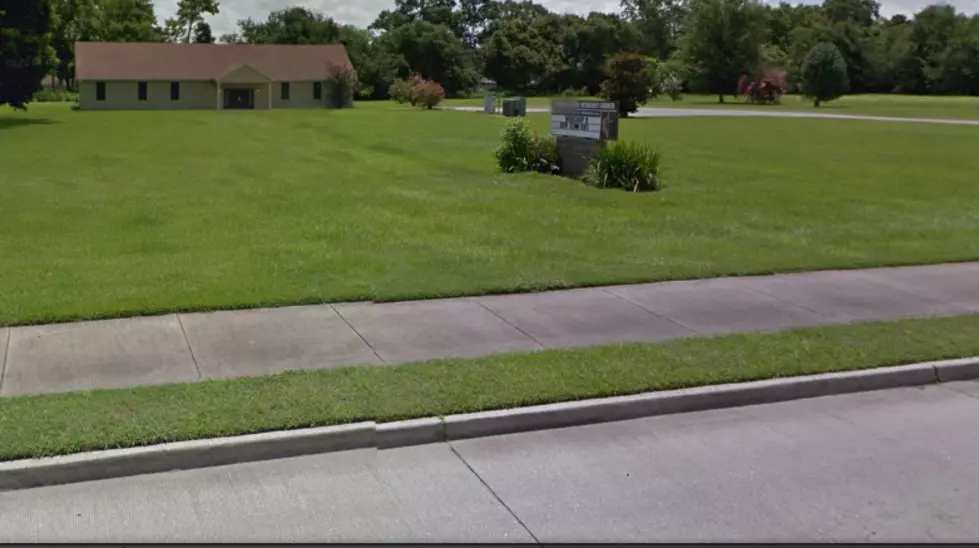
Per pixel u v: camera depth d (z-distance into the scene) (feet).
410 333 26.86
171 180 64.64
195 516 16.01
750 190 61.67
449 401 20.56
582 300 31.42
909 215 51.72
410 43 302.45
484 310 29.81
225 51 226.17
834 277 35.91
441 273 34.45
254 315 28.50
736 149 97.91
